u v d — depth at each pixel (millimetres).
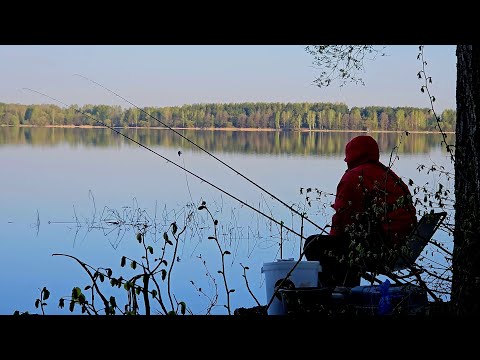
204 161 27688
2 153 37156
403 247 3670
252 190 18906
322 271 4629
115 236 11727
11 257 9852
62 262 9469
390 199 4672
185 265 8562
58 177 25516
